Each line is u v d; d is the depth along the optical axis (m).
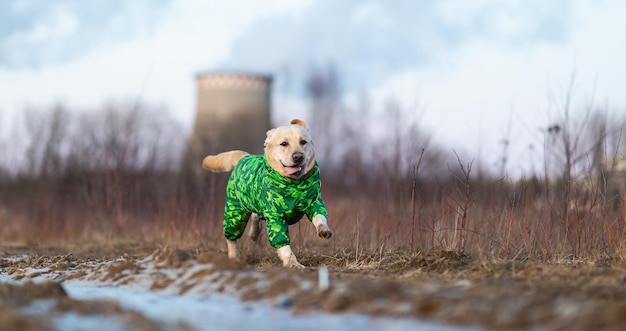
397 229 8.30
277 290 5.29
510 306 4.53
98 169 13.92
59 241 12.66
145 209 13.02
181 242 10.13
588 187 8.13
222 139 24.86
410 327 4.29
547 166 8.44
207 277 5.84
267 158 7.31
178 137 22.88
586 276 5.69
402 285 5.18
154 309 5.04
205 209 10.90
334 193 11.54
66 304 4.89
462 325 4.30
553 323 4.21
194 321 4.65
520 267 6.23
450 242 7.59
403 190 10.16
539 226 7.77
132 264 6.56
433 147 12.30
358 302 4.82
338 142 25.59
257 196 7.44
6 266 8.46
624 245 7.06
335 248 8.33
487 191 9.11
